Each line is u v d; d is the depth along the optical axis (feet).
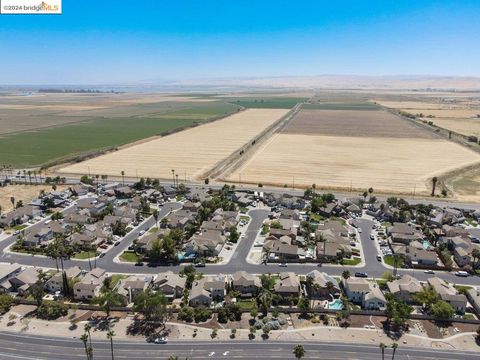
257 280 427.74
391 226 571.69
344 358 323.16
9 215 593.01
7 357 323.16
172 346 335.67
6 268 442.09
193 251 499.92
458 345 337.93
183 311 373.20
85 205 650.84
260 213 644.69
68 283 407.44
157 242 482.28
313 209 653.30
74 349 332.60
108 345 336.08
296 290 407.03
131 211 616.39
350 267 468.75
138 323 365.40
